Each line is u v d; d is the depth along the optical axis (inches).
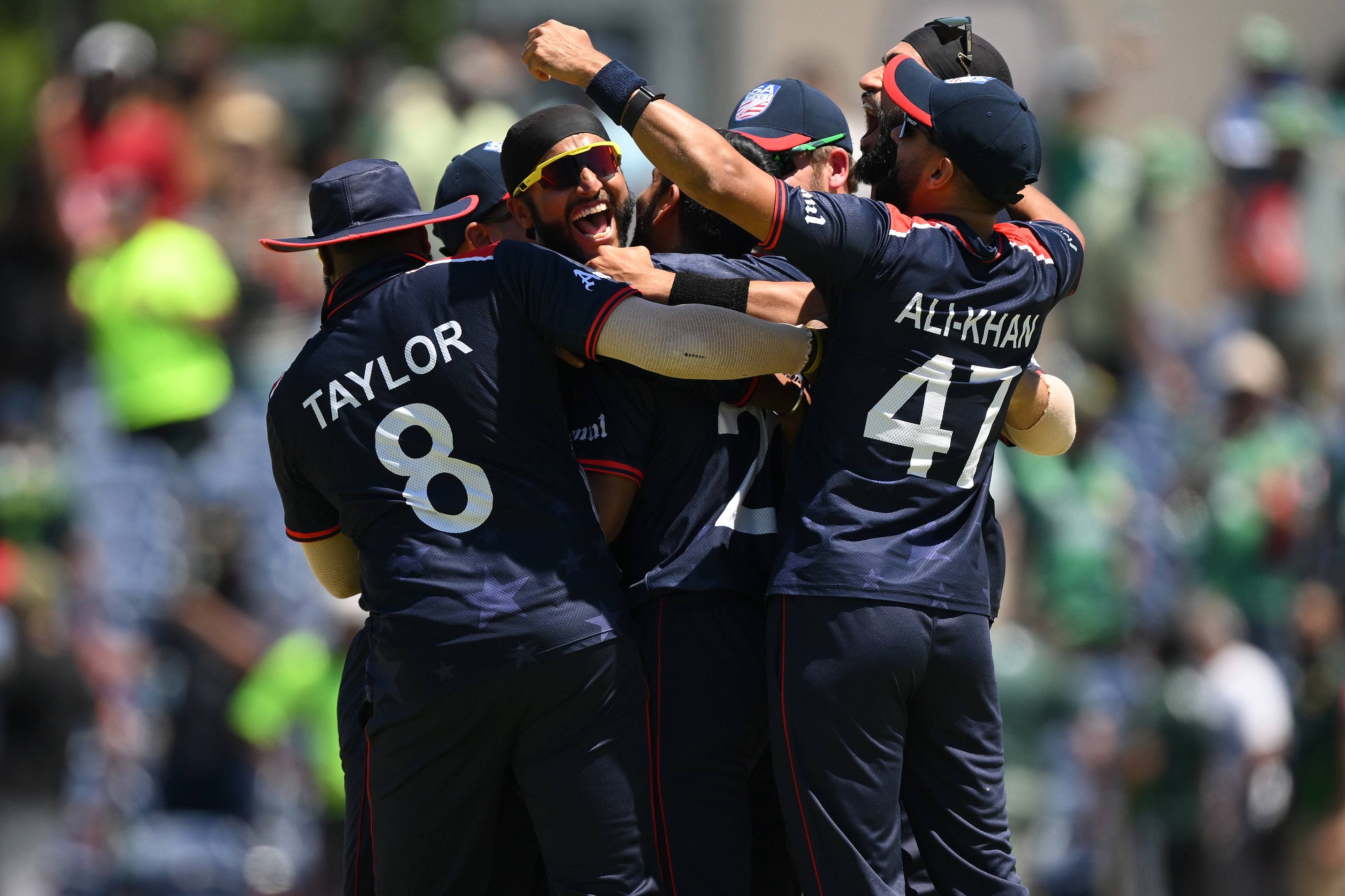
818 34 1462.8
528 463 468.4
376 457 468.4
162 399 1251.8
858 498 465.4
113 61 1469.0
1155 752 1144.8
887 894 460.8
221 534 1184.8
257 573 1211.9
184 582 1197.1
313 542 508.7
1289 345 1501.0
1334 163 1556.3
